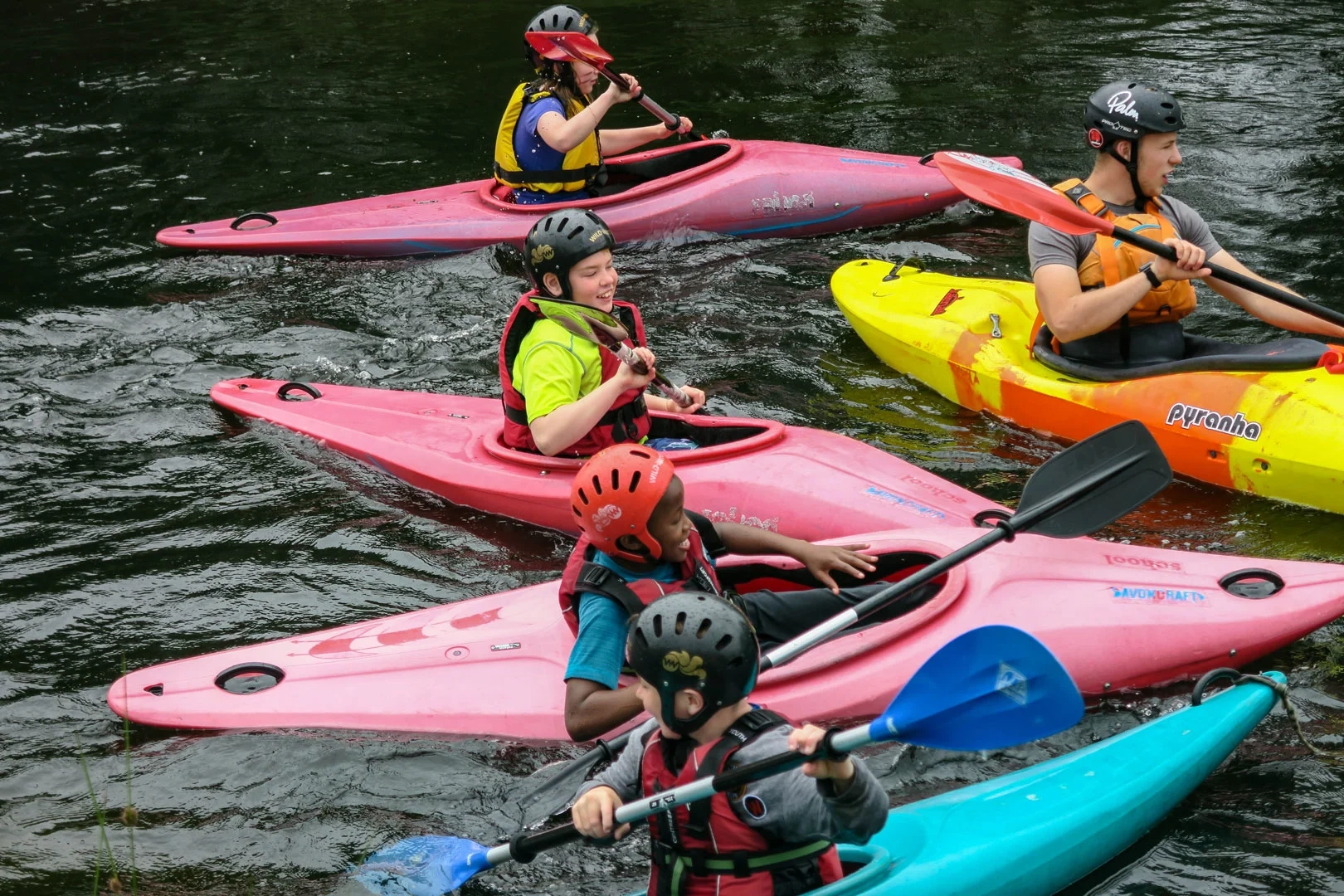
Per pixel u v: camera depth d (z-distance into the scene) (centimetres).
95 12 3584
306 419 1466
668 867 679
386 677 994
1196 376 1289
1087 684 955
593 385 1184
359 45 3191
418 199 2067
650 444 1261
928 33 3075
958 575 988
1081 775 841
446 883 791
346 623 1136
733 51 3022
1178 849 835
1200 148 2216
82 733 986
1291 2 3130
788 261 1930
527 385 1173
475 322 1759
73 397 1577
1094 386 1350
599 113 1889
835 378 1569
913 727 620
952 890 754
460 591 1181
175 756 949
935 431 1431
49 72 3016
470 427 1393
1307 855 821
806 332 1698
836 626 856
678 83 2816
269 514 1315
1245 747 920
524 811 891
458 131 2548
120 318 1800
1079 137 2333
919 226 2059
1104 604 977
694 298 1808
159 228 2109
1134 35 2942
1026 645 620
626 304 1223
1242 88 2530
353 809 897
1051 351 1416
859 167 2047
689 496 1198
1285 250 1819
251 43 3228
